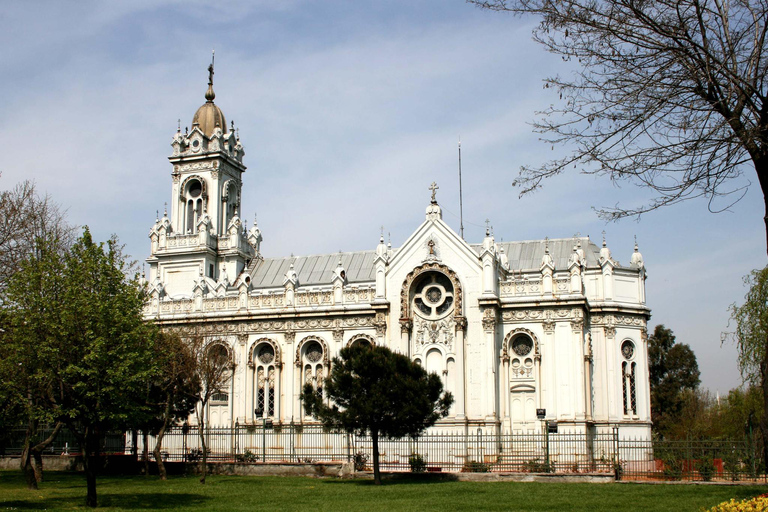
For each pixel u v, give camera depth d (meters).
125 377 39.59
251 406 74.94
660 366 107.69
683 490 43.59
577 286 67.69
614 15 22.44
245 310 76.44
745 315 57.81
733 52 22.06
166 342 58.44
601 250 72.94
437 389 50.88
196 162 91.88
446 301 69.56
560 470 60.22
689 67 22.05
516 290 69.38
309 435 71.94
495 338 67.94
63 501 40.81
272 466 58.38
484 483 49.97
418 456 59.22
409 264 71.12
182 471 60.69
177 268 88.81
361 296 73.69
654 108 22.33
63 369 39.28
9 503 39.19
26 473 48.91
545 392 67.00
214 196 90.81
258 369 76.19
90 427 39.66
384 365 49.47
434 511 35.94
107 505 39.62
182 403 62.19
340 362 50.50
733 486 45.44
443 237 70.31
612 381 69.38
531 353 68.25
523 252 79.62
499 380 67.94
